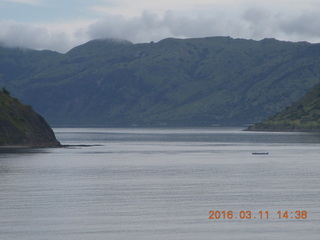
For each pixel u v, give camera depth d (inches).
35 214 3745.1
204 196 4461.1
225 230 3336.6
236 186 5027.1
